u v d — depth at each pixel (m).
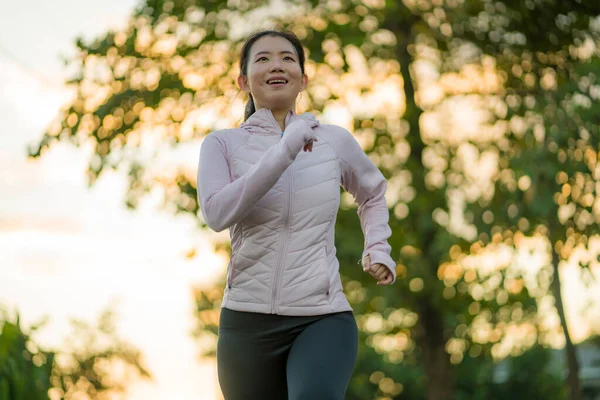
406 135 14.64
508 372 30.20
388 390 29.89
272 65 3.42
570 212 10.80
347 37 12.86
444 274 14.70
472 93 13.77
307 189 3.29
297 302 3.23
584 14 9.49
